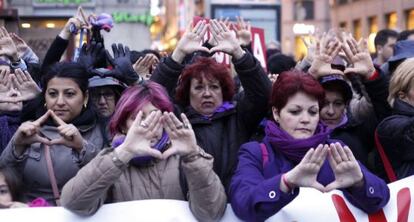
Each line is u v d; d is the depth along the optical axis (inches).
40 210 125.2
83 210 120.1
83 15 200.1
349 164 119.0
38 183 139.2
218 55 224.7
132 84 177.2
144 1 676.1
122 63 177.3
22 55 222.5
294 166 128.6
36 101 159.8
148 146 114.9
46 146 140.3
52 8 640.4
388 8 1283.2
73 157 139.7
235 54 152.3
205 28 155.9
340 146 119.0
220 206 123.1
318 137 127.2
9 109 165.6
